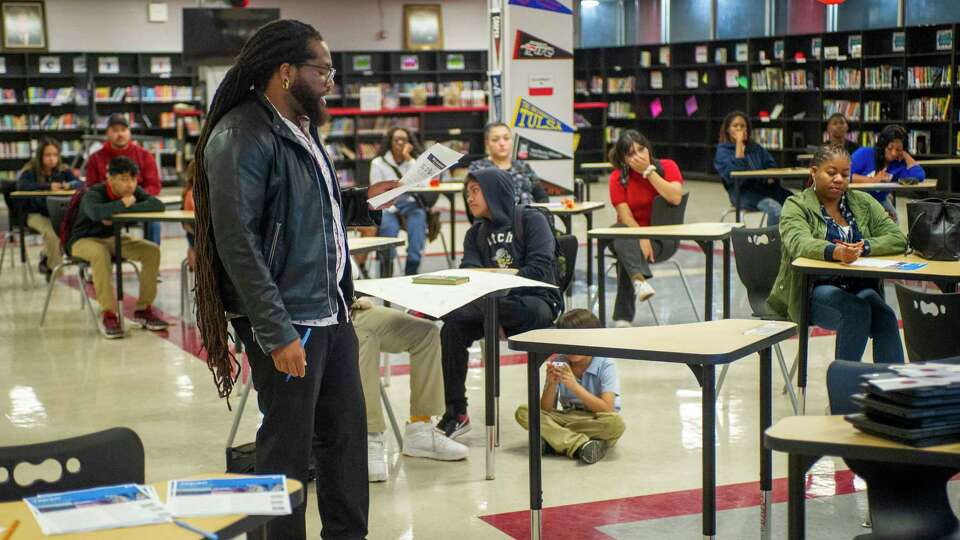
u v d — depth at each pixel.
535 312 4.66
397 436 4.39
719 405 4.98
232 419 4.95
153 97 19.28
